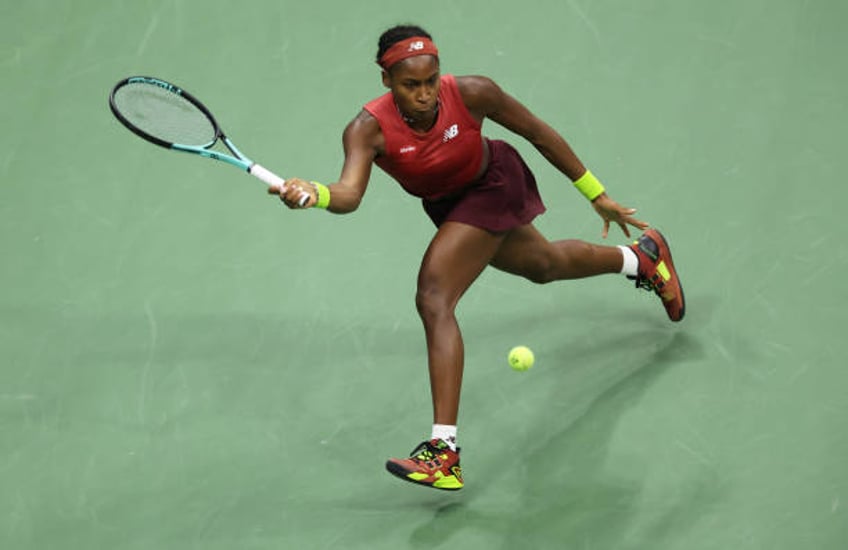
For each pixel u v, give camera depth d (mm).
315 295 20531
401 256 21234
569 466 17156
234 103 24406
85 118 24172
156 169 23156
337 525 16344
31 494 17000
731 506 16312
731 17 25641
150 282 20812
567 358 19156
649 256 18938
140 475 17297
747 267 20344
